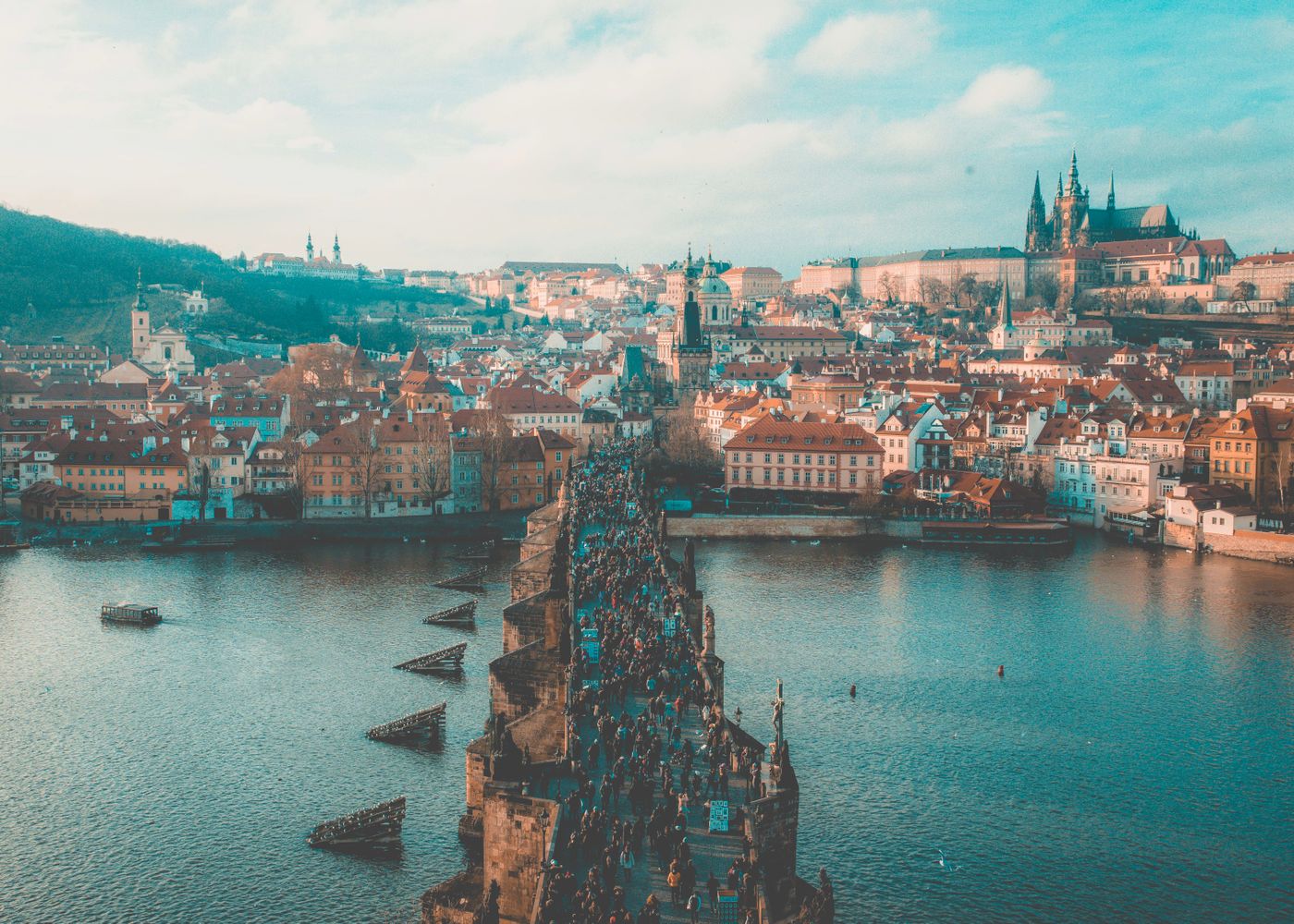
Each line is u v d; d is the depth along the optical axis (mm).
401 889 114250
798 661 186625
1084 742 153500
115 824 128500
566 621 122688
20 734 154750
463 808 131000
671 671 118125
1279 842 127188
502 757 90250
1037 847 124438
